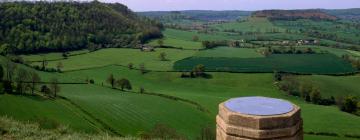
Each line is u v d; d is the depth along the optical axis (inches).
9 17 5900.6
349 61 5541.3
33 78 3186.5
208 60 5526.6
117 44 6314.0
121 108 2979.8
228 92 4205.2
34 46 5398.6
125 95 3548.2
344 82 4436.5
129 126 2485.2
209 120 2827.3
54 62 5000.0
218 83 4512.8
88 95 3385.8
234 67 5128.0
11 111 2190.0
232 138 208.4
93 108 2819.9
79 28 6437.0
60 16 6555.1
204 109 3149.6
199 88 4347.9
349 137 2476.6
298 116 213.3
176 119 2795.3
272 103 224.2
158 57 5580.7
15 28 5674.2
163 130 1786.4
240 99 234.7
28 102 2498.8
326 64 5442.9
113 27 6948.8
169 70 4854.8
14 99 2493.8
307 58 5910.4
